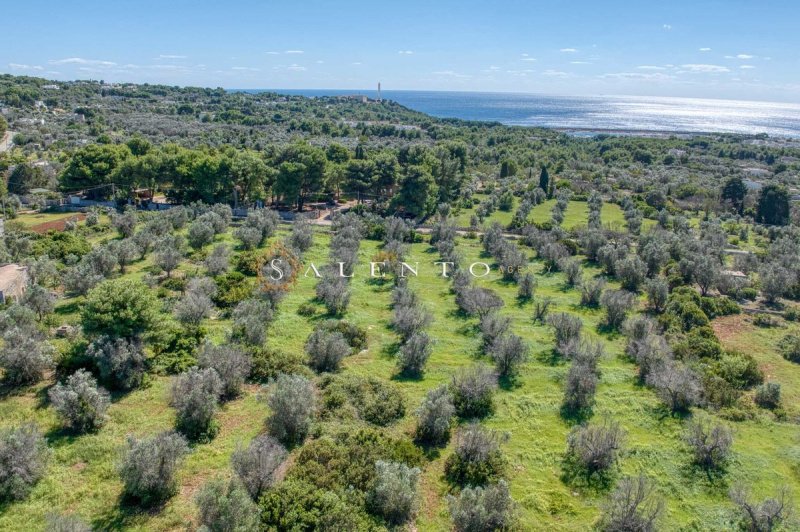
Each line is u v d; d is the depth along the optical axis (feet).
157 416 82.33
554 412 90.94
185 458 73.15
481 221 245.24
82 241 170.30
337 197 282.15
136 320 92.32
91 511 63.36
